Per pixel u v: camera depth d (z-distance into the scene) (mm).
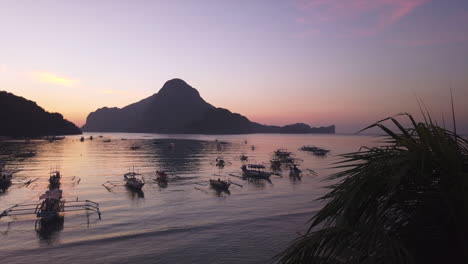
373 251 3506
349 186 4043
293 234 41219
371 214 4000
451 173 3689
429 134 3850
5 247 35844
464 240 3676
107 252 34812
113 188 75125
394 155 4008
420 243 4055
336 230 3842
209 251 35406
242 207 56219
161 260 32969
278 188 75438
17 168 112500
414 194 3934
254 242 38281
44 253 34344
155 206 56875
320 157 162375
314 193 69188
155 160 145000
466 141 4043
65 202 55750
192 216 50031
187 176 96375
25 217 47875
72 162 133250
